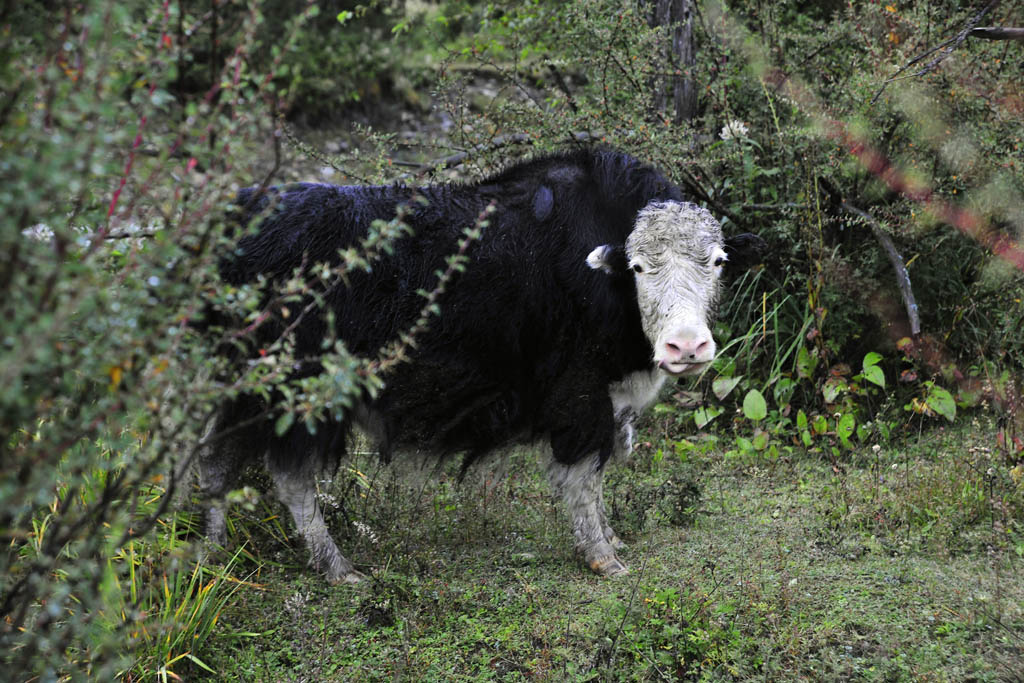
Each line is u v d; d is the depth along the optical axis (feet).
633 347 13.57
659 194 13.64
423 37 35.58
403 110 36.65
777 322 19.38
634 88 19.53
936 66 17.04
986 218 17.90
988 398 17.63
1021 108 17.47
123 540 7.45
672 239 12.48
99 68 6.35
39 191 6.07
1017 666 11.10
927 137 18.39
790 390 18.34
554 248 13.38
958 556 13.99
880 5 18.20
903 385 18.80
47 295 6.43
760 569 13.74
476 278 13.25
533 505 16.03
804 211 18.95
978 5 18.11
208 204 7.04
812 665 11.34
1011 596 12.71
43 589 7.09
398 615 12.79
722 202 20.38
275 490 14.65
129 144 7.02
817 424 17.62
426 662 11.68
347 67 35.99
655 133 17.90
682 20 20.75
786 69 20.30
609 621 12.32
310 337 12.91
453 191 13.87
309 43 35.14
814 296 18.47
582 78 29.04
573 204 13.53
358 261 7.98
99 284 6.79
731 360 18.80
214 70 7.43
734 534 15.01
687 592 12.87
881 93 17.54
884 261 18.81
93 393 7.56
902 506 15.12
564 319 13.46
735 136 19.22
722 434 18.62
